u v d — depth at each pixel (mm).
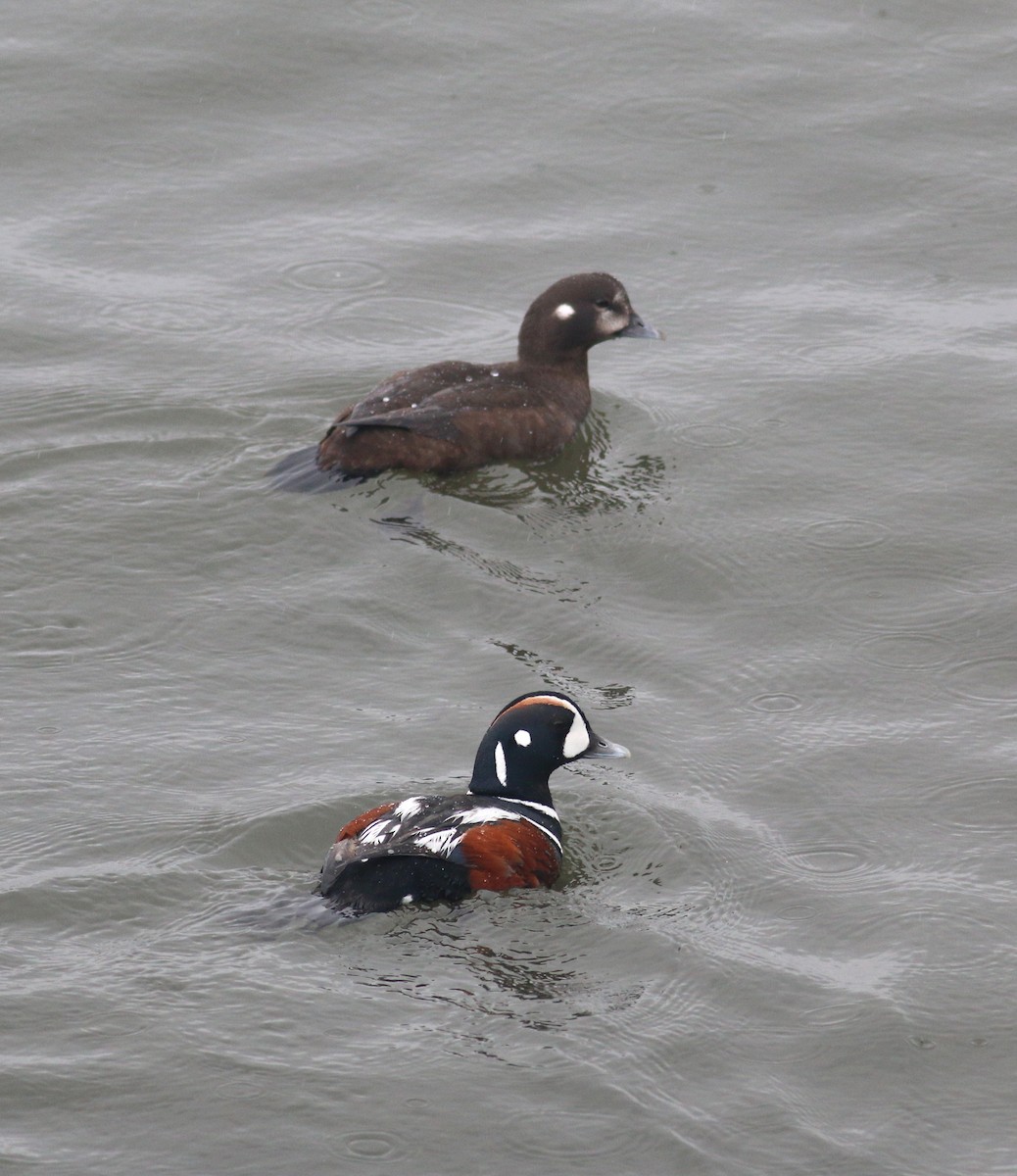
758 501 17281
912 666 14914
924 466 17859
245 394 18766
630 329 18531
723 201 22609
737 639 15297
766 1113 10180
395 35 25344
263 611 15367
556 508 17062
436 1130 9875
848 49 25375
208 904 11586
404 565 16062
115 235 21703
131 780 12969
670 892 12094
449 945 11273
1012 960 11547
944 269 21375
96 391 18672
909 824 12953
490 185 22797
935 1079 10555
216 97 24172
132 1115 9867
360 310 20453
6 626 15016
